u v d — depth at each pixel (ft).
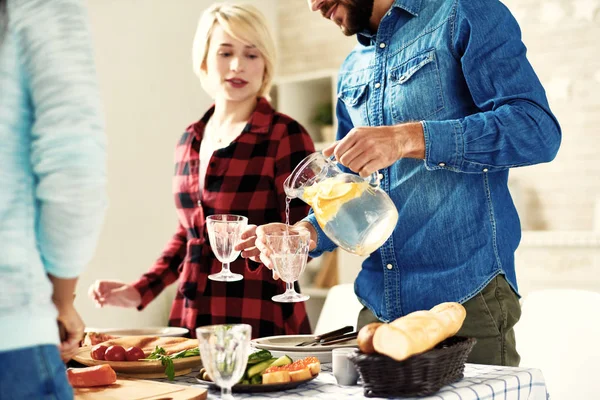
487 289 5.26
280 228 5.26
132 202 12.27
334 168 4.77
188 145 7.98
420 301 5.42
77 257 3.21
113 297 7.43
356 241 4.57
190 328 7.40
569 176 13.24
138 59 12.41
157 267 7.86
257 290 7.29
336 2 5.73
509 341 5.28
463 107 5.42
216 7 7.86
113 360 4.83
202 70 8.10
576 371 6.51
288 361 4.50
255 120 7.52
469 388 4.06
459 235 5.32
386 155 4.60
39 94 3.08
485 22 5.20
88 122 3.12
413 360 3.85
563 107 13.26
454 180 5.33
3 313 2.93
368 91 5.84
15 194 3.05
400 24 5.65
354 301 7.87
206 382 4.38
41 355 3.00
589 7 12.96
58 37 3.11
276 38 16.33
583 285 11.62
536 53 13.51
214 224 5.29
